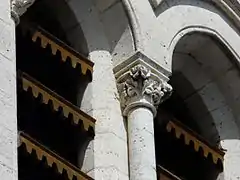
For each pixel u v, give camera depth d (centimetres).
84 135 3097
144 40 3183
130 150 3078
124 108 3130
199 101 3400
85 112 3125
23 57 3170
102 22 3219
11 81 2877
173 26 3266
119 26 3200
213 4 3384
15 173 2783
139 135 3084
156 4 3244
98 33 3209
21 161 3002
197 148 3300
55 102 3081
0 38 2905
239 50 3400
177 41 3253
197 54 3381
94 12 3219
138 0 3222
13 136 2819
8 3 2961
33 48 3150
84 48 3197
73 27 3212
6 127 2817
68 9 3216
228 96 3406
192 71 3397
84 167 3067
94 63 3180
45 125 3114
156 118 3250
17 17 2977
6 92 2856
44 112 3091
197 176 3331
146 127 3095
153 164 3058
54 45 3147
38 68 3175
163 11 3262
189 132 3297
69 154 3097
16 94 2928
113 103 3136
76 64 3159
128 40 3184
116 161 3059
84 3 3222
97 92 3145
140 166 3045
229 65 3400
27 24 3127
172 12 3284
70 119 3091
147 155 3061
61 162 3023
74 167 3034
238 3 3416
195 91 3400
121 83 3152
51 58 3166
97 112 3122
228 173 3325
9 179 2764
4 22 2930
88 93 3145
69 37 3209
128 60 3158
